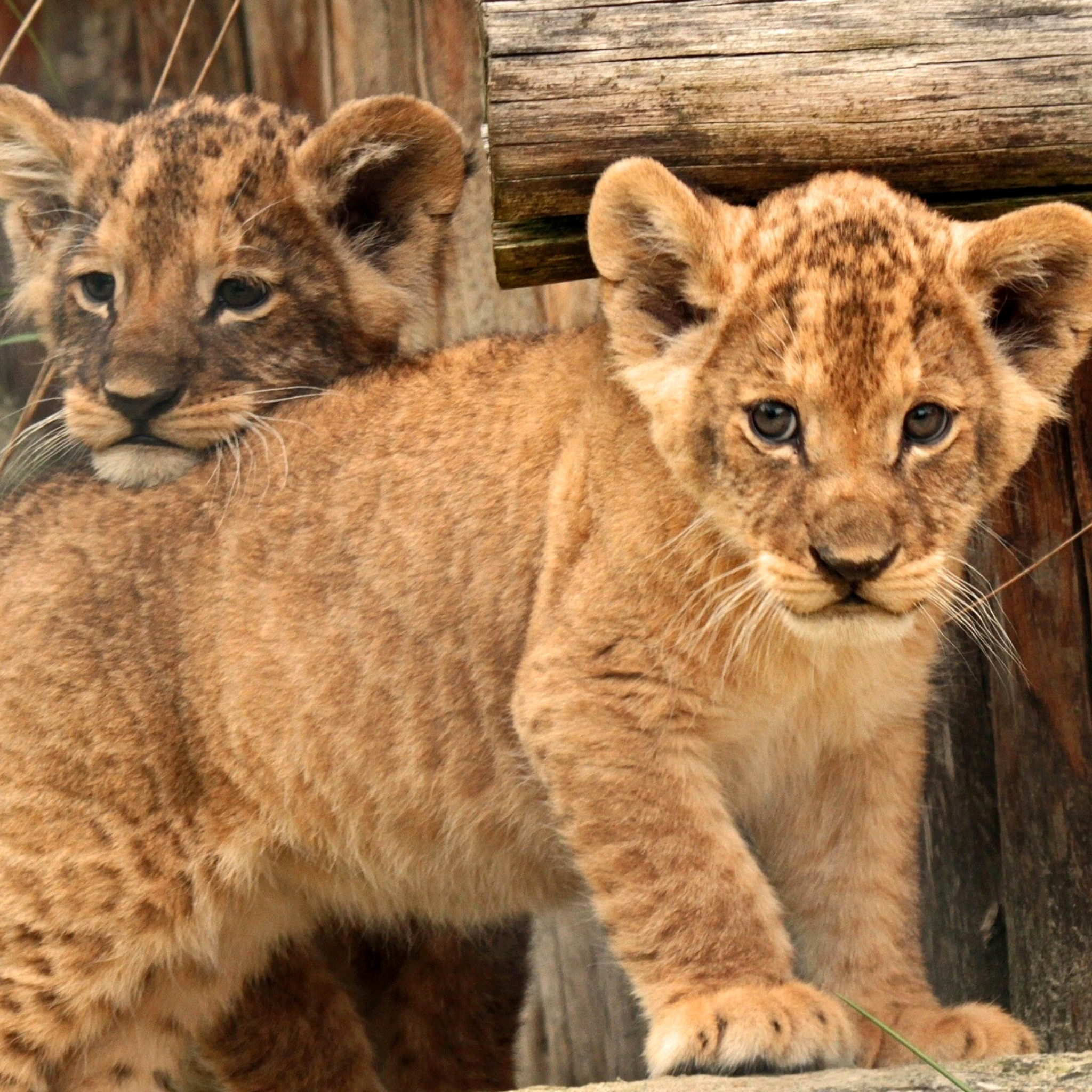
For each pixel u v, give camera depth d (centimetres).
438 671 831
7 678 882
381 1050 1015
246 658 854
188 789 868
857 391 703
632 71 733
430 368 888
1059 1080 639
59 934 870
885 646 784
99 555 892
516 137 736
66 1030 883
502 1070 1023
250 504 876
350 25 1310
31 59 1573
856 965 809
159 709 866
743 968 749
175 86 1488
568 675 770
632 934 762
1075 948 905
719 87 732
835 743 817
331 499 860
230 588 863
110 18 1576
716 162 742
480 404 848
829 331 707
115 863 866
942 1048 745
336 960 1004
